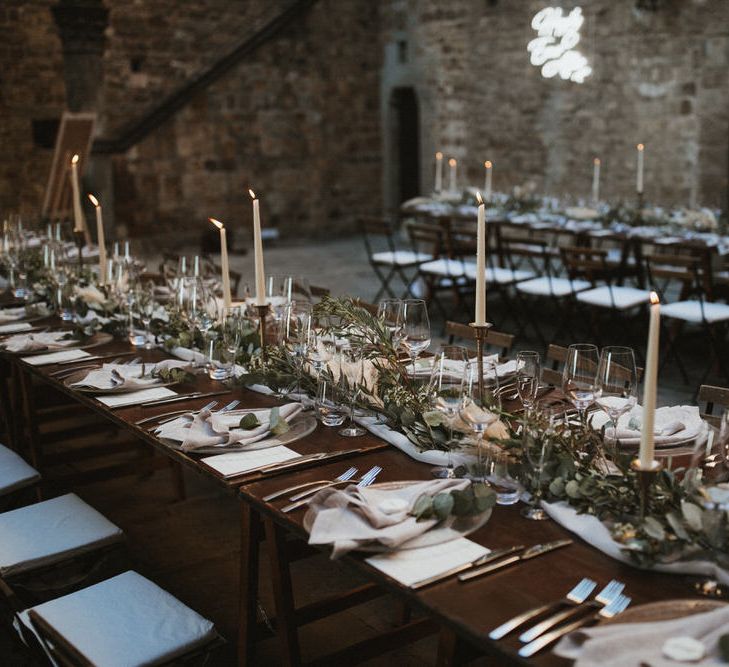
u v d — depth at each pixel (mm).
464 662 2340
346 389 2824
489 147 13422
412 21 14328
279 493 2348
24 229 7242
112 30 13688
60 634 2254
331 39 14883
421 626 2869
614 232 8086
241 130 14367
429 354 3758
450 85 13836
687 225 8000
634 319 7734
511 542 2037
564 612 1719
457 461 2359
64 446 5309
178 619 2467
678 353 7203
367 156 15625
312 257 12961
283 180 14898
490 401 2406
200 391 3357
